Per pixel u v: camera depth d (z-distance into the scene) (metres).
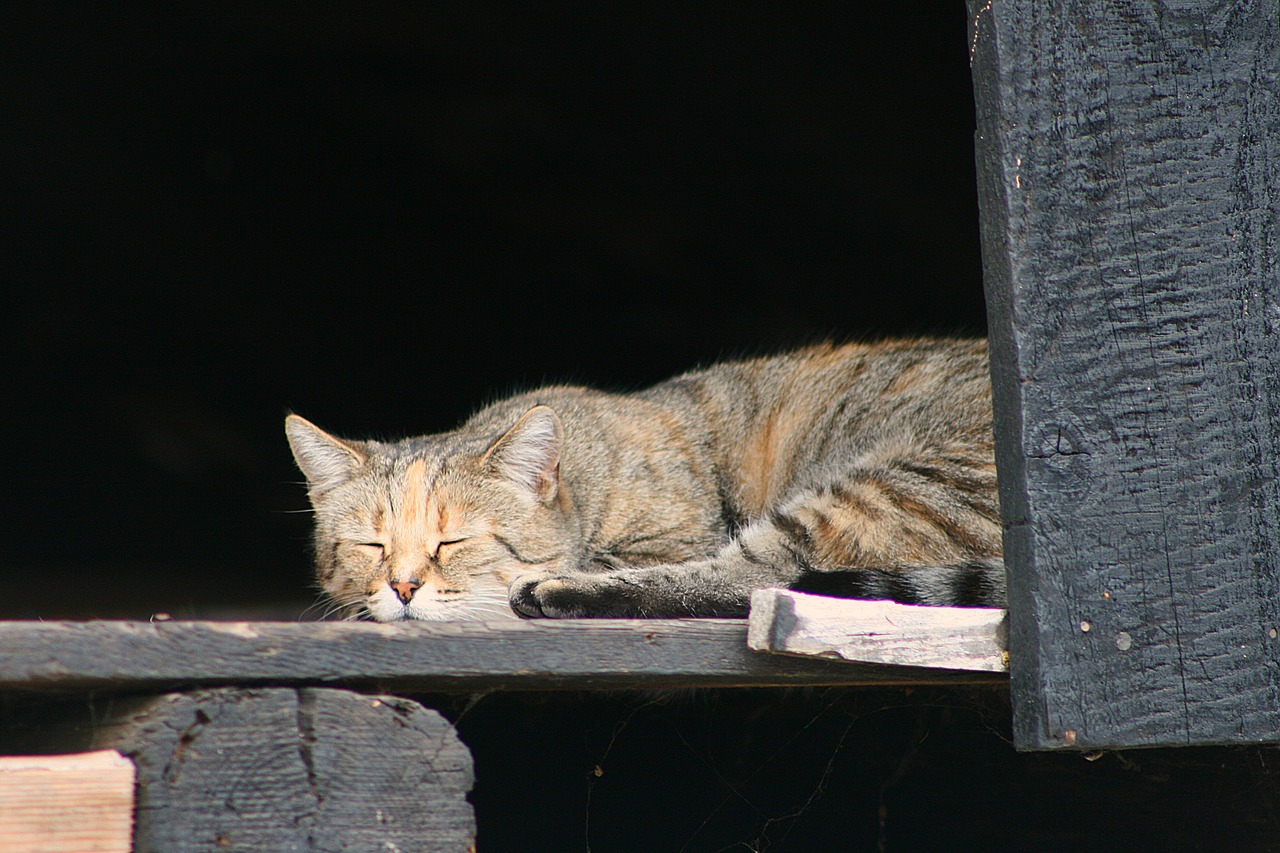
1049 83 5.30
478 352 21.86
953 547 7.84
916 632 5.34
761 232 20.09
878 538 7.86
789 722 8.29
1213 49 5.46
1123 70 5.37
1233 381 5.33
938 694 7.98
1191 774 7.12
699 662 5.27
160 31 17.42
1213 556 5.22
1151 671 5.09
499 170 19.97
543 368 21.70
